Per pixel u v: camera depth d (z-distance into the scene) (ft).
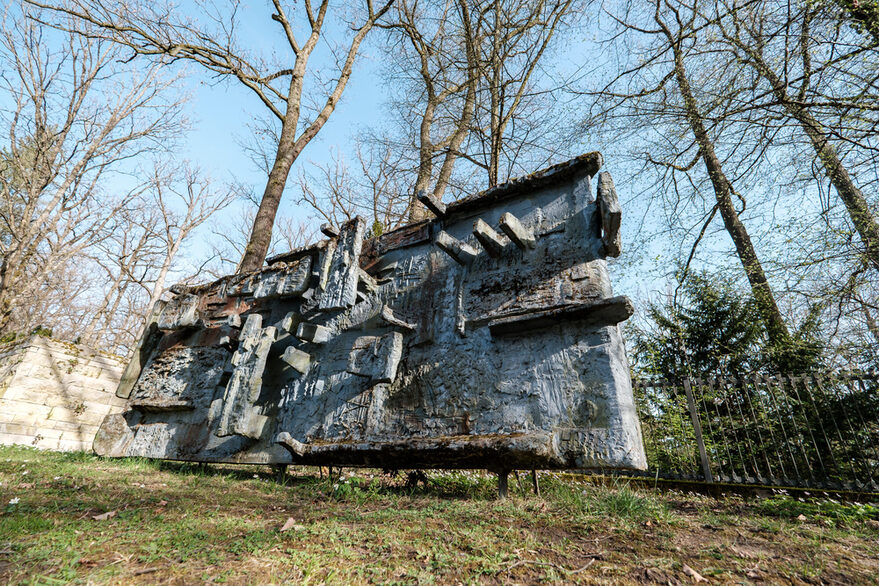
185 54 38.65
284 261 25.05
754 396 23.07
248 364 20.40
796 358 24.73
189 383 25.22
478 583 6.39
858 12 22.13
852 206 27.30
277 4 41.27
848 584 6.77
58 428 31.96
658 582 6.61
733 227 35.94
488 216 18.99
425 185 43.16
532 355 15.02
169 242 84.43
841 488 16.30
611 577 6.75
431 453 14.48
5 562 6.49
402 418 16.88
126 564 6.74
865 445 19.38
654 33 35.47
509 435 13.42
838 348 24.07
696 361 28.50
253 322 21.77
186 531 8.65
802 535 9.74
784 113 24.39
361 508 11.82
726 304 28.35
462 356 16.55
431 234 20.57
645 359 29.91
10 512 9.61
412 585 6.24
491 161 38.81
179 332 28.19
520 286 16.30
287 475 19.57
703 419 24.27
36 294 67.82
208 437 22.16
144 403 25.54
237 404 19.57
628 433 12.39
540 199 17.85
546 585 6.38
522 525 9.66
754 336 26.81
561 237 16.42
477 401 15.39
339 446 16.46
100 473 17.29
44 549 7.10
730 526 10.46
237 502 12.41
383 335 19.20
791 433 21.98
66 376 33.17
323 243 22.26
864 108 21.24
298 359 20.58
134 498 12.17
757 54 24.89
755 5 25.08
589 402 13.34
